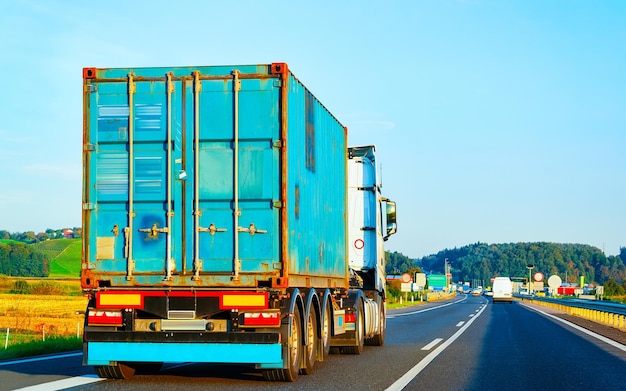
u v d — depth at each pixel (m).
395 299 92.81
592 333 27.34
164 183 11.58
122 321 11.52
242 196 11.46
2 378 12.03
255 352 11.30
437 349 19.20
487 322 36.44
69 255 185.00
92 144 11.70
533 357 16.98
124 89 11.73
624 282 186.12
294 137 12.03
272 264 11.35
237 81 11.56
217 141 11.56
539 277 140.00
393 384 11.80
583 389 11.59
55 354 16.92
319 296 14.28
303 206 12.66
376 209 21.00
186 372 13.25
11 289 107.12
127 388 11.01
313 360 13.39
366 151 21.31
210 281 11.36
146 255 11.53
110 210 11.66
